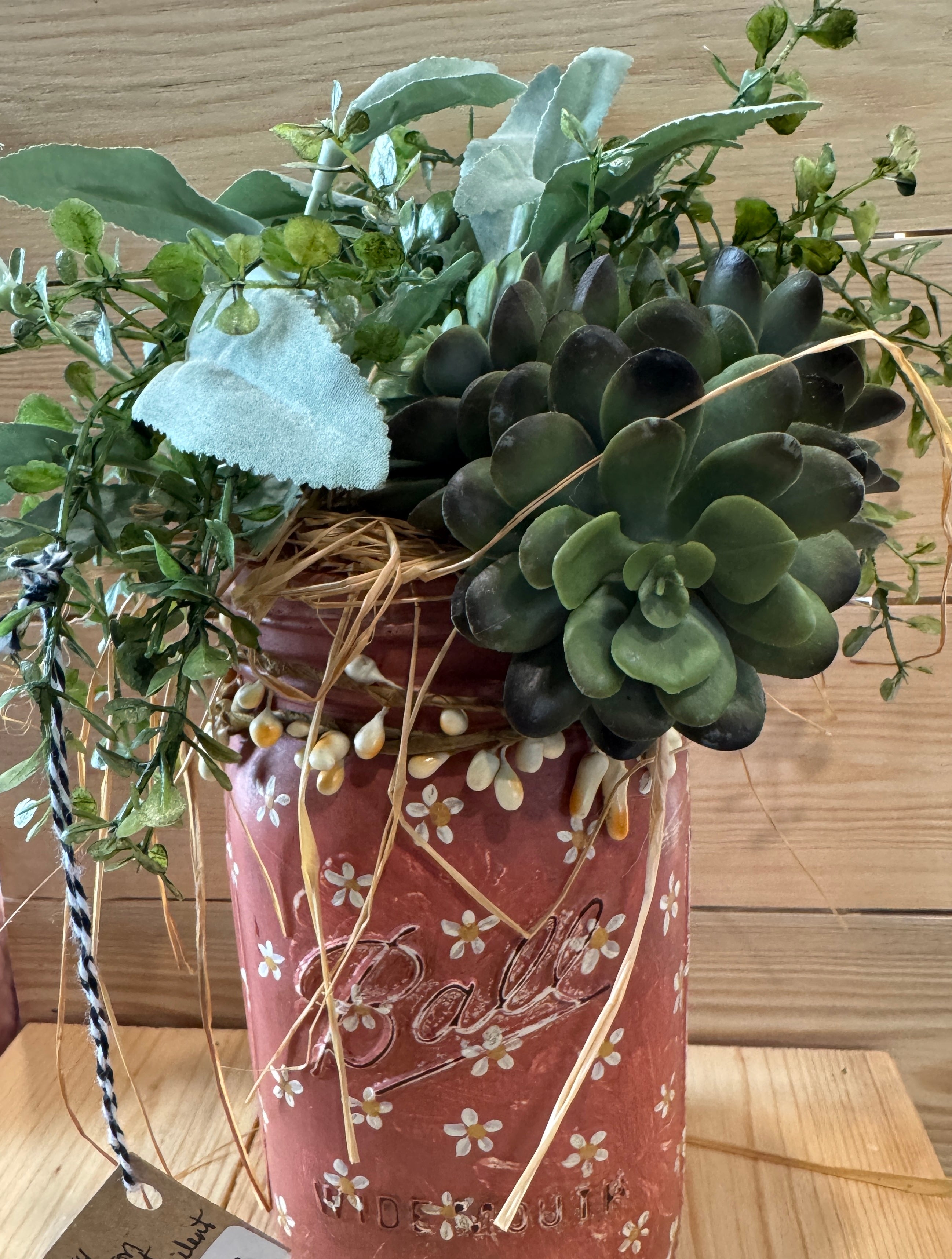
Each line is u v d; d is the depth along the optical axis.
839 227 0.54
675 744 0.39
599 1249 0.41
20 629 0.29
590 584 0.30
